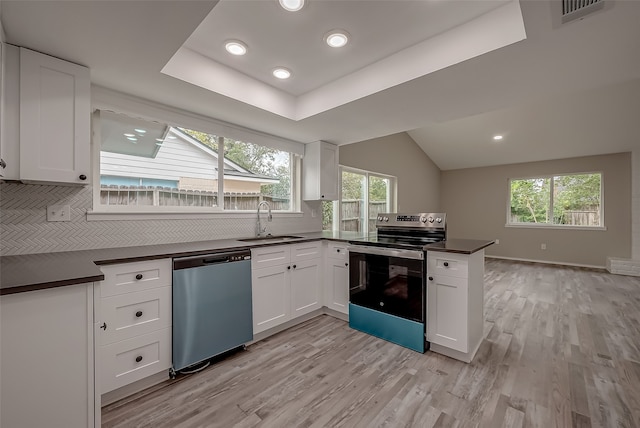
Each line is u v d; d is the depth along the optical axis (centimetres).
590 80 190
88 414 117
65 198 190
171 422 152
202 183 266
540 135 537
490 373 200
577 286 436
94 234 201
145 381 181
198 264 201
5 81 144
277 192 342
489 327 282
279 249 262
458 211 757
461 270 213
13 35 139
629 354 226
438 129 591
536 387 183
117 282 166
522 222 669
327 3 151
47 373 109
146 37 144
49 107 157
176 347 190
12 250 172
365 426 150
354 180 494
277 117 260
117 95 204
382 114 254
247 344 243
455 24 169
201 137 266
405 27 171
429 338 229
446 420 154
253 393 177
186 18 131
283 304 266
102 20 130
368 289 265
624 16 126
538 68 175
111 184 214
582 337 258
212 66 205
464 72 180
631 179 543
